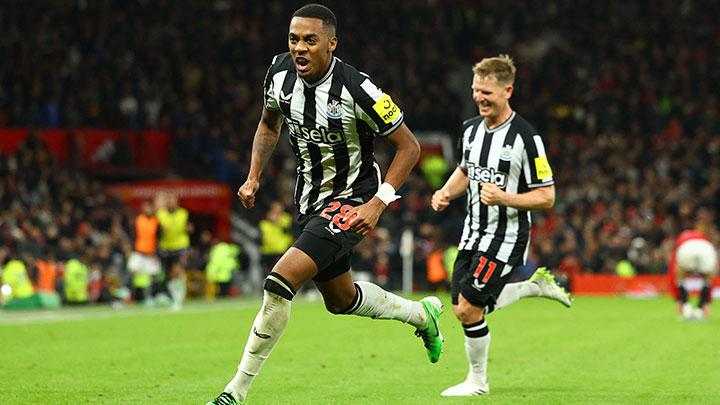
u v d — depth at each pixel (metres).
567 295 18.42
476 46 84.00
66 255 45.16
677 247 36.47
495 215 16.58
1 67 61.78
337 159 13.70
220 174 62.19
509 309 42.91
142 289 47.41
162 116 64.88
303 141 13.74
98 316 36.47
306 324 32.47
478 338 16.50
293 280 13.14
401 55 79.00
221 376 18.86
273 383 17.94
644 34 83.88
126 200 54.00
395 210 62.31
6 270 42.22
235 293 54.28
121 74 65.69
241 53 73.06
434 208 17.38
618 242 58.56
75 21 68.94
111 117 62.66
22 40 65.19
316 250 13.26
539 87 78.69
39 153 54.31
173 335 28.09
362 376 19.02
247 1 78.31
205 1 75.69
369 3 82.19
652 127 74.06
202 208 55.59
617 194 65.12
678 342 26.80
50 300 43.38
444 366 20.77
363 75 13.38
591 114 75.25
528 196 16.11
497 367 20.81
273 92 13.78
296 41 13.09
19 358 21.86
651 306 45.91
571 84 79.06
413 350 24.11
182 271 42.06
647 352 24.05
